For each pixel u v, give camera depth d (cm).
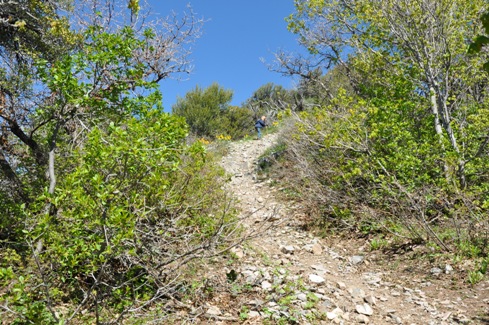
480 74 891
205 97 2909
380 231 776
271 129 2058
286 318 452
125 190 396
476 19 862
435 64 891
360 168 819
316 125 845
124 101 505
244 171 1362
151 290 466
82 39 655
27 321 337
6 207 525
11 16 684
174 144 414
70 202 368
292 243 754
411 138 845
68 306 410
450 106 969
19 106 616
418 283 580
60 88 478
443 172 766
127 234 325
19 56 720
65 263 356
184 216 523
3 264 404
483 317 463
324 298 517
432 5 879
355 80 1305
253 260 623
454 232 682
